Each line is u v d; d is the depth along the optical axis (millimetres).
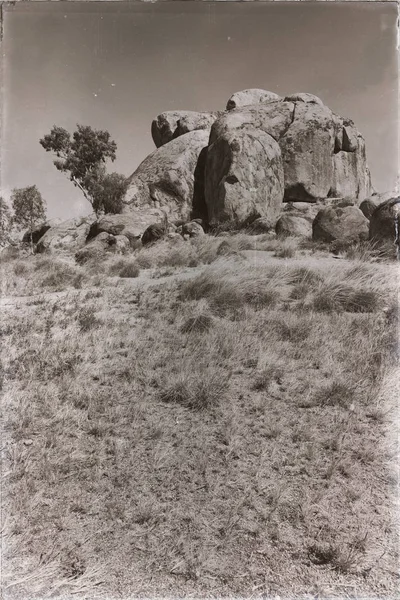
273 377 4887
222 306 6875
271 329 5965
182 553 3068
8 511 3396
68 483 3637
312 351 5348
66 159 19328
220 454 3844
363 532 3189
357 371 4906
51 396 4762
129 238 15633
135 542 3154
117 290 8688
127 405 4555
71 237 16875
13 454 3949
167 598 2789
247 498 3416
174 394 4613
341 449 3863
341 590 2830
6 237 18812
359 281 7559
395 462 3729
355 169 19312
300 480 3578
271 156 17422
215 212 17125
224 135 17547
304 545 3115
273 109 19094
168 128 24547
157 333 6133
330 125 18656
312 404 4422
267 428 4105
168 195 20125
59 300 8188
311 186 18078
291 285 7906
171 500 3438
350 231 11844
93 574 2949
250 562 3012
